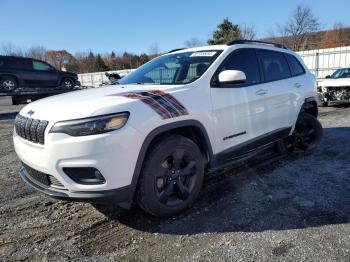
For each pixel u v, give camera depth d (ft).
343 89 36.73
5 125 32.99
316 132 18.02
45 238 9.71
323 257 8.20
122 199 9.23
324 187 12.77
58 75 56.29
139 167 9.33
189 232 9.75
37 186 9.89
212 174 14.52
